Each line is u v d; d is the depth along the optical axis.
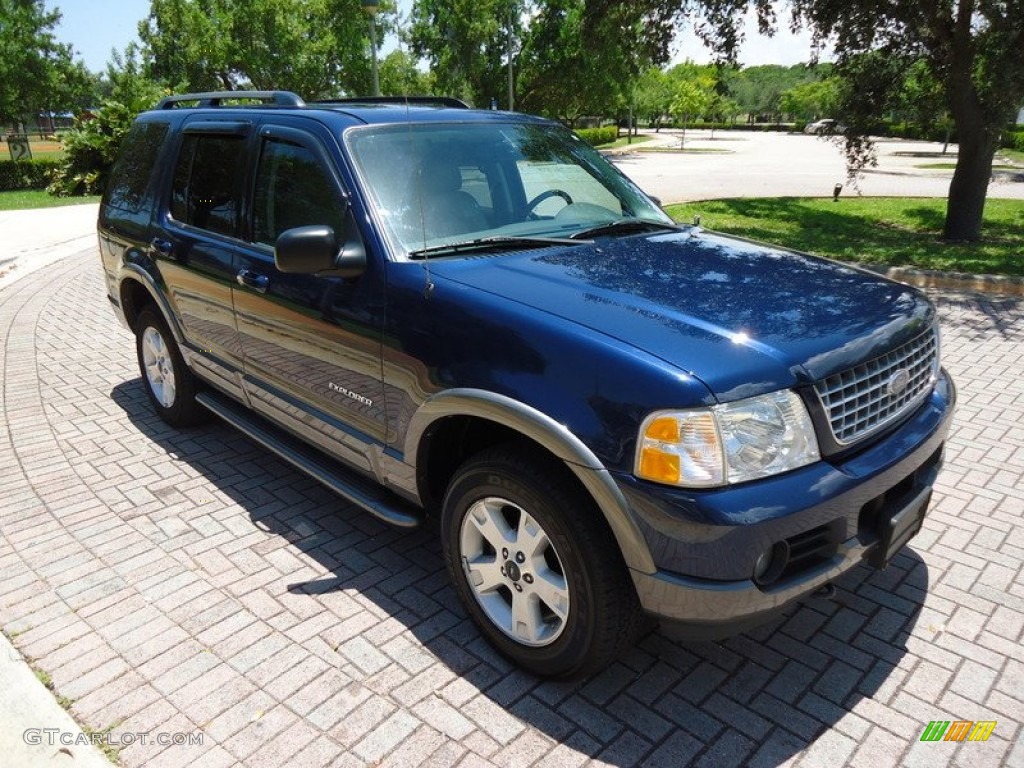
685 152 42.28
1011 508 3.93
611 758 2.44
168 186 4.50
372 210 3.13
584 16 15.14
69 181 22.64
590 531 2.41
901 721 2.58
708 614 2.28
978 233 12.13
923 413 2.93
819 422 2.40
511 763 2.41
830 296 2.85
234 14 36.53
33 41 36.41
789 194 20.22
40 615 3.15
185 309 4.35
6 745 2.46
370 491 3.39
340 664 2.86
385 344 2.98
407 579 3.41
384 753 2.45
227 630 3.05
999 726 2.55
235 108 4.21
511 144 3.79
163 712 2.62
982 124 11.43
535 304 2.65
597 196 3.91
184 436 4.98
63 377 6.21
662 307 2.61
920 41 11.60
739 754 2.45
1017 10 10.39
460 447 3.05
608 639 2.50
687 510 2.21
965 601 3.21
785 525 2.25
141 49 37.59
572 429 2.37
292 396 3.65
